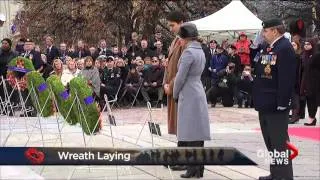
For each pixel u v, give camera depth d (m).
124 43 24.31
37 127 9.52
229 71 16.39
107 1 23.19
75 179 6.56
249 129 11.30
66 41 24.44
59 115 9.25
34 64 14.37
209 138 6.65
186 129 6.56
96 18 23.39
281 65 5.96
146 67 16.33
